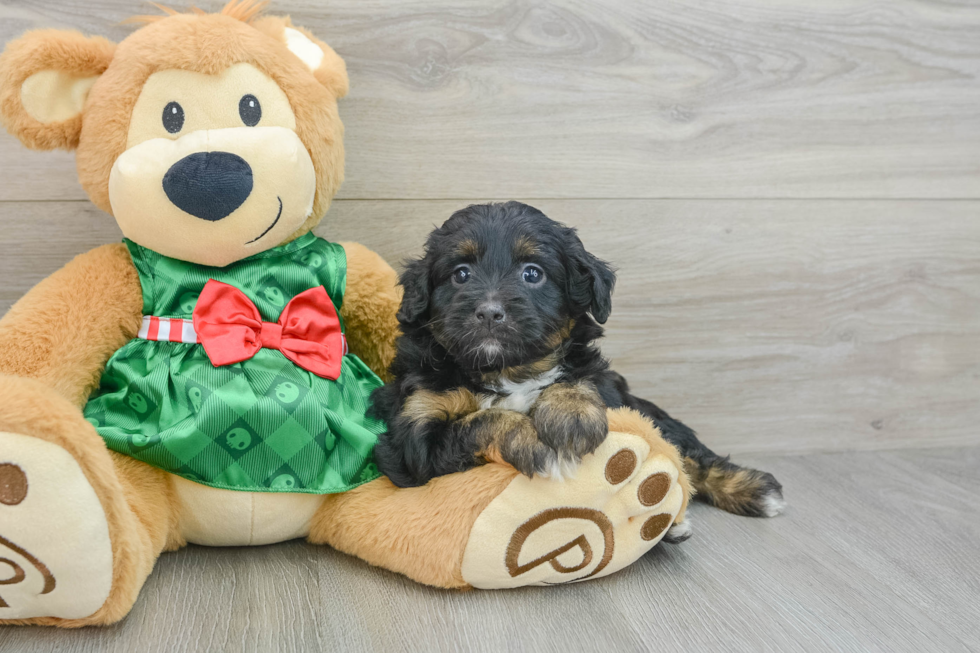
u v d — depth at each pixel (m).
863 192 0.97
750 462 0.98
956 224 1.00
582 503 0.69
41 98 0.71
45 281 0.73
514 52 0.89
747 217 0.95
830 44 0.94
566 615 0.69
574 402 0.70
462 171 0.90
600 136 0.91
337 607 0.69
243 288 0.74
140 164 0.70
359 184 0.88
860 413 1.02
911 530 0.83
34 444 0.62
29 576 0.63
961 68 0.97
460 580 0.71
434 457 0.71
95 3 0.81
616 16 0.90
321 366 0.75
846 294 0.99
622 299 0.94
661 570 0.75
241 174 0.70
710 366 0.97
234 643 0.65
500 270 0.73
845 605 0.71
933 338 1.01
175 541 0.73
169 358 0.72
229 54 0.71
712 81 0.92
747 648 0.67
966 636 0.69
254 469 0.72
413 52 0.87
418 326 0.77
